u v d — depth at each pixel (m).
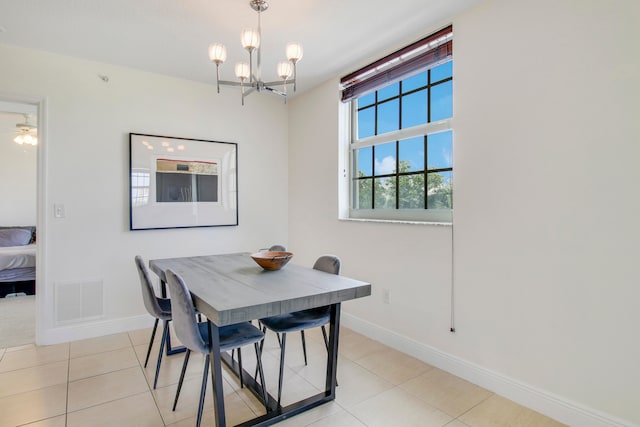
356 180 3.43
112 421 1.89
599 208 1.75
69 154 3.00
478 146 2.28
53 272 2.95
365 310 3.16
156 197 3.38
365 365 2.56
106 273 3.17
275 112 4.12
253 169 3.97
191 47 2.82
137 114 3.29
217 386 1.67
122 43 2.75
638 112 1.62
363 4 2.23
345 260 3.38
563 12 1.87
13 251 4.57
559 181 1.89
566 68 1.86
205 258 2.86
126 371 2.46
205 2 2.19
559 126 1.89
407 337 2.76
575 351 1.84
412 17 2.39
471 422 1.89
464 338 2.36
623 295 1.68
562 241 1.88
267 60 3.07
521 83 2.05
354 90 3.27
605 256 1.73
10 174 5.80
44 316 2.92
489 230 2.21
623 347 1.68
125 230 3.25
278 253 2.51
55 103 2.95
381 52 2.92
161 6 2.23
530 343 2.02
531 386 2.01
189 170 3.56
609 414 1.72
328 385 2.10
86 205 3.08
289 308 1.66
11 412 1.97
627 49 1.65
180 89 3.51
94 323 3.12
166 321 2.31
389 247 2.91
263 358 2.68
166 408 2.02
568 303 1.86
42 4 2.21
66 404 2.05
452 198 2.48
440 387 2.25
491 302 2.21
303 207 3.96
